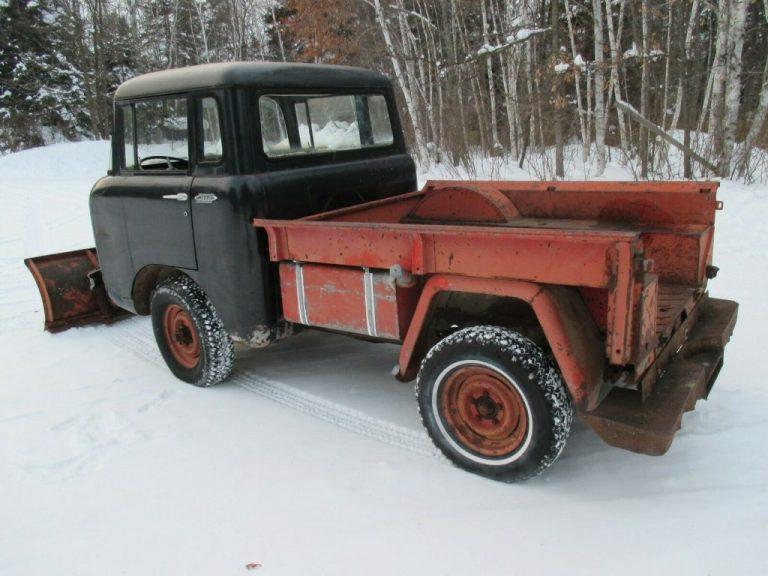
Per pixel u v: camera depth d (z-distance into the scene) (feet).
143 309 14.70
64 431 11.71
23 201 46.34
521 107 47.70
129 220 13.60
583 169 42.45
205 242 11.99
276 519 8.71
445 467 9.79
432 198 13.70
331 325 10.77
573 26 59.36
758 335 13.85
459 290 8.95
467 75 50.78
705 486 8.80
